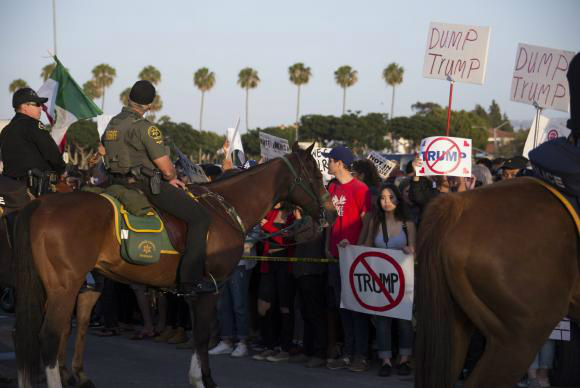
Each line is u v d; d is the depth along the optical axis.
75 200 5.73
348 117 74.69
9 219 6.61
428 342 4.37
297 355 8.20
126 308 10.49
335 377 7.31
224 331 8.77
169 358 8.37
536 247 4.29
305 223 7.77
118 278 6.10
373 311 7.08
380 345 7.33
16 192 6.64
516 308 4.27
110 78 75.19
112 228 5.82
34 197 6.75
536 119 9.62
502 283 4.27
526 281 4.25
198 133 77.25
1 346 8.83
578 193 4.35
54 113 10.90
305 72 80.81
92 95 74.69
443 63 8.94
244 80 81.06
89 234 5.66
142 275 6.06
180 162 9.15
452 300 4.44
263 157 9.43
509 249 4.29
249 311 8.97
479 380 4.34
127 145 5.97
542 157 4.53
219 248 6.38
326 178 10.11
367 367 7.66
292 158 7.22
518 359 4.30
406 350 7.30
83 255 5.63
